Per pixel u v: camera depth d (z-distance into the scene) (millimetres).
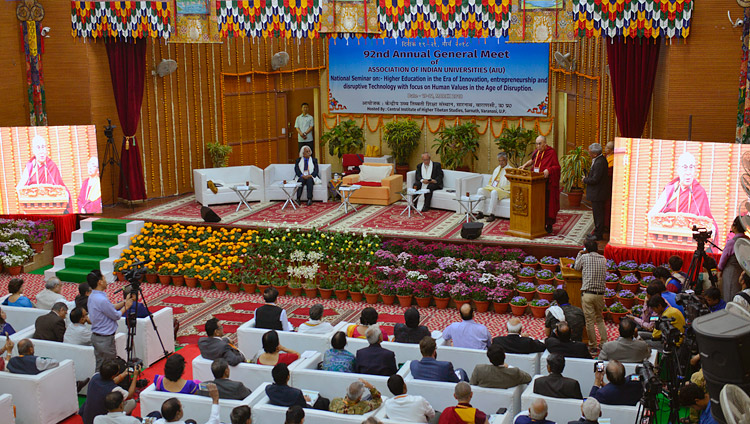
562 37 12992
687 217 11898
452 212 15906
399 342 8656
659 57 13461
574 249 12711
